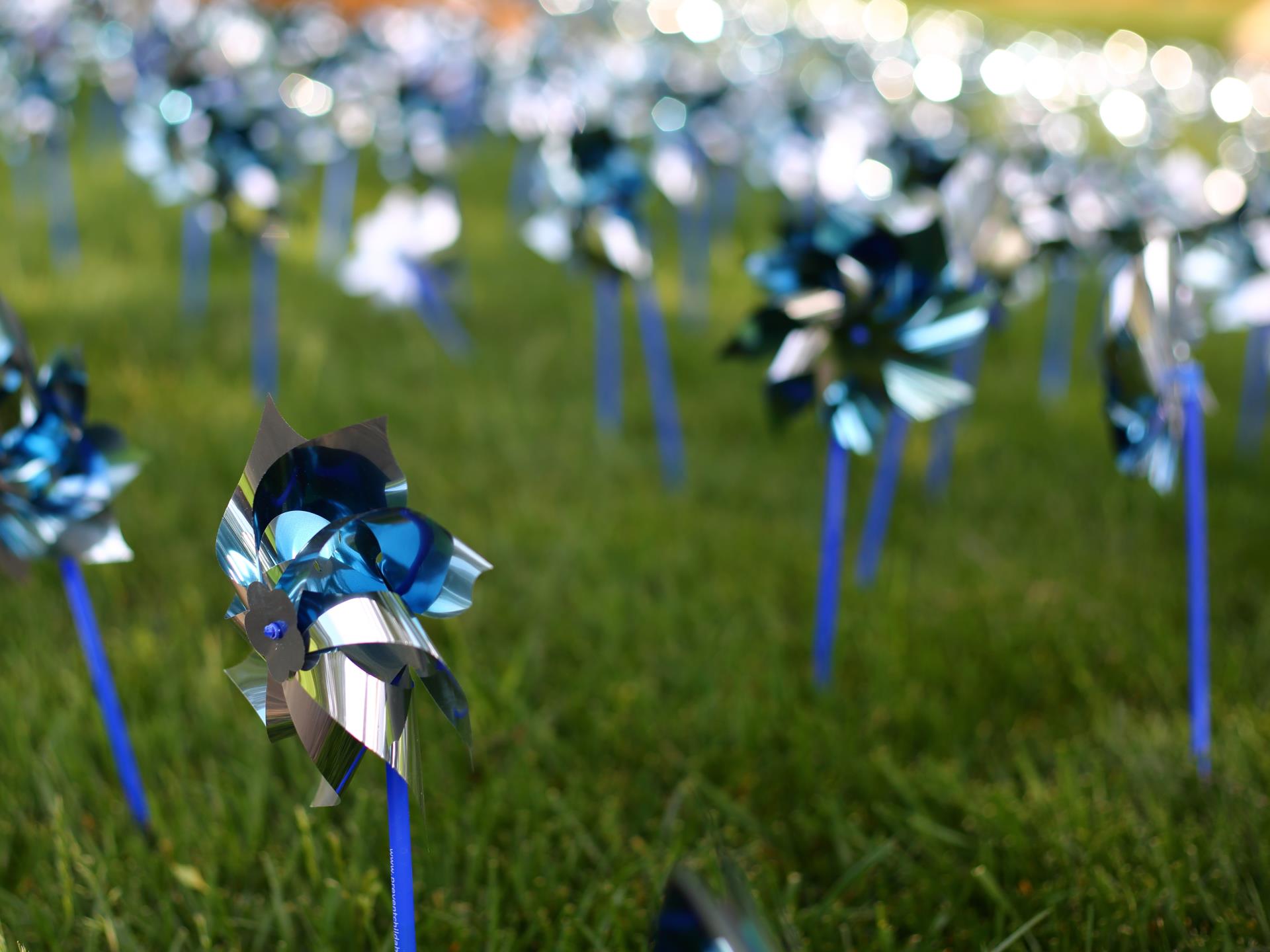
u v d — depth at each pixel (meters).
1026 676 1.63
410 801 1.46
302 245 3.43
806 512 1.98
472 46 4.65
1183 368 1.44
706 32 7.73
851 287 1.49
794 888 1.37
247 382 2.31
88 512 1.33
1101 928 1.35
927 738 1.57
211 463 1.98
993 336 2.81
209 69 2.34
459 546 1.14
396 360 2.49
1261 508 1.99
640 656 1.66
